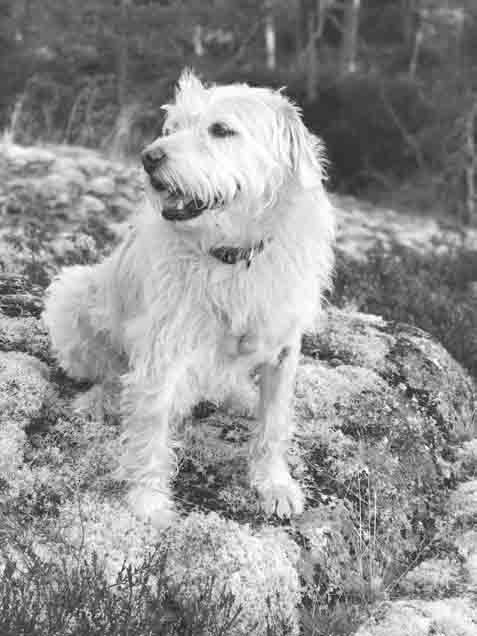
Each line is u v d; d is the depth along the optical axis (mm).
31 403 2219
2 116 5949
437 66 9305
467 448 2443
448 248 4285
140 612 1857
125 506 2043
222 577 1956
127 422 2082
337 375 2438
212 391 2178
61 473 2092
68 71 7094
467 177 6914
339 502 2152
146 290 2035
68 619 1821
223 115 1953
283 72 8258
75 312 2279
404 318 3008
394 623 1964
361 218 5254
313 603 1999
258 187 1967
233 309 2008
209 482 2139
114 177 4270
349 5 9711
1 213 3463
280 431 2125
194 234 1972
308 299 2061
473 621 1974
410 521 2221
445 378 2561
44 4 7305
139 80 7582
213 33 9375
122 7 7512
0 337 2449
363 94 7555
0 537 1956
